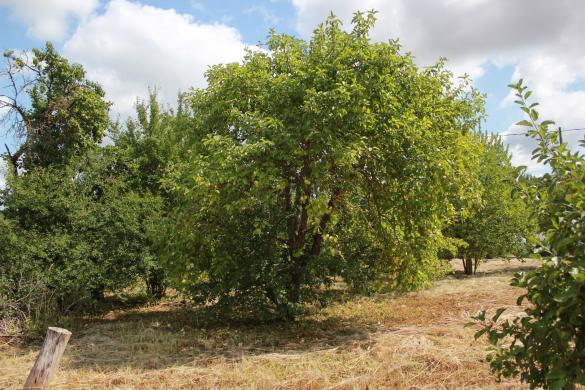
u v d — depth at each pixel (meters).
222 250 9.44
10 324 9.10
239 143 8.63
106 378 6.36
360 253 10.31
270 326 9.81
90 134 14.25
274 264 9.46
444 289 14.01
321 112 8.02
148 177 14.09
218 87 9.70
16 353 8.17
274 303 9.80
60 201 10.70
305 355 7.18
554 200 2.97
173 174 10.09
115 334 9.27
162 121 14.70
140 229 11.52
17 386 6.21
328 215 9.66
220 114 9.45
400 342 7.43
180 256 9.27
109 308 12.66
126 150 13.48
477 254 17.66
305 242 10.31
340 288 14.34
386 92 8.52
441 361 6.31
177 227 9.11
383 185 9.37
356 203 10.20
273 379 6.07
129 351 7.85
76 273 10.02
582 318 2.82
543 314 2.96
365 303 12.23
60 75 13.77
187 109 14.85
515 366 3.32
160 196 13.65
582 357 2.83
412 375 5.98
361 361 6.66
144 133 14.77
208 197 8.31
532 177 3.27
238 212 9.16
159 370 6.67
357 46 8.78
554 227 2.89
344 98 7.76
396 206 9.43
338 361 6.82
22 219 10.62
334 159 8.02
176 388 5.91
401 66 9.05
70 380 6.30
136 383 6.15
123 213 11.30
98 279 10.60
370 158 8.73
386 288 10.42
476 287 14.02
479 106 10.00
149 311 12.30
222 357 7.24
